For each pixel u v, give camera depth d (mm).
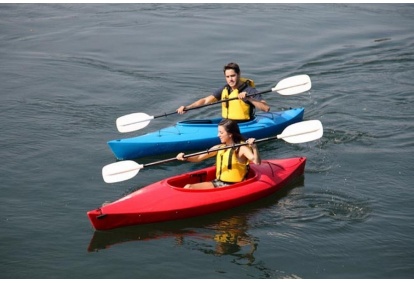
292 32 14617
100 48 13219
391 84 10977
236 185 6539
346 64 12242
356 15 16516
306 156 7941
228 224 6238
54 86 10828
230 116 8367
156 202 6246
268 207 6566
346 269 5465
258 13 16438
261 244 5867
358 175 7355
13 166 7629
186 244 5879
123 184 7219
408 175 7336
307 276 5363
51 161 7820
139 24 15172
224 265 5539
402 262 5559
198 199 6328
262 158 7914
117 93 10539
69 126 9062
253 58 12625
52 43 13539
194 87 10922
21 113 9492
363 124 9023
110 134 8812
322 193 6891
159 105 10031
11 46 13273
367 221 6270
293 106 9969
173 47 13328
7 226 6168
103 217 6004
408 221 6258
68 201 6766
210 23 15289
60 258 5641
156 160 7992
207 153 6496
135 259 5633
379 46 13484
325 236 6000
